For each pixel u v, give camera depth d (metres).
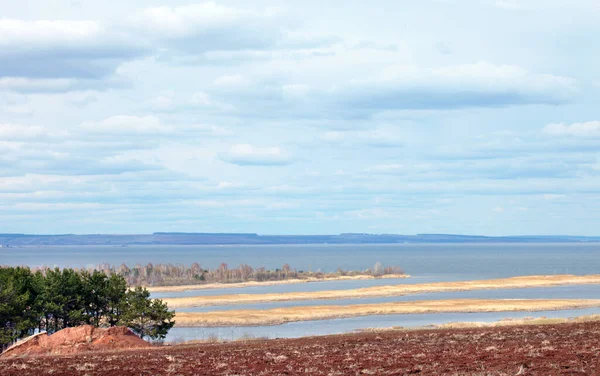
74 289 61.25
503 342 32.12
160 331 60.62
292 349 34.31
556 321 53.28
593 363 23.34
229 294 153.62
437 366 24.44
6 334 54.81
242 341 49.59
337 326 84.19
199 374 25.03
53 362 30.97
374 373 23.50
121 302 61.31
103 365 28.92
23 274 63.62
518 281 161.62
